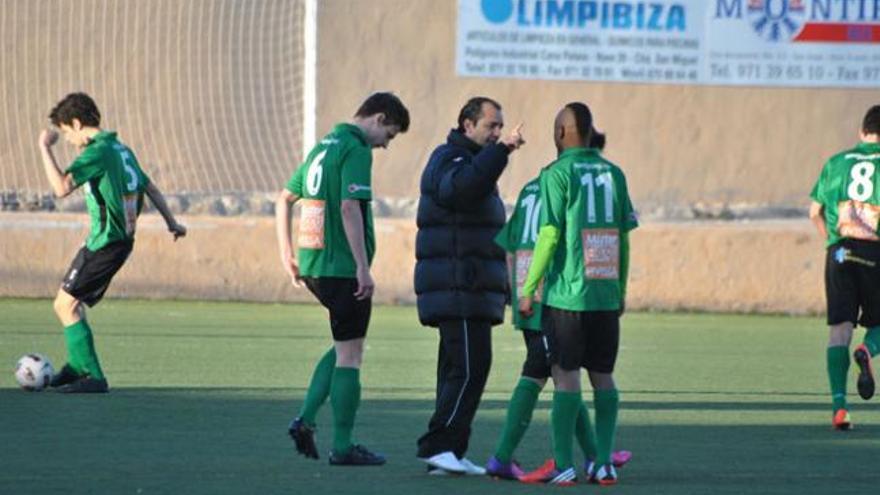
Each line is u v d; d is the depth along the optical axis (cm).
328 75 6775
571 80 6931
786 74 7031
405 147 6850
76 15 6800
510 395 4256
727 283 6781
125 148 4091
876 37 7038
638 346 5641
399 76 6825
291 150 6931
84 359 4109
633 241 6738
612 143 6988
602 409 2942
